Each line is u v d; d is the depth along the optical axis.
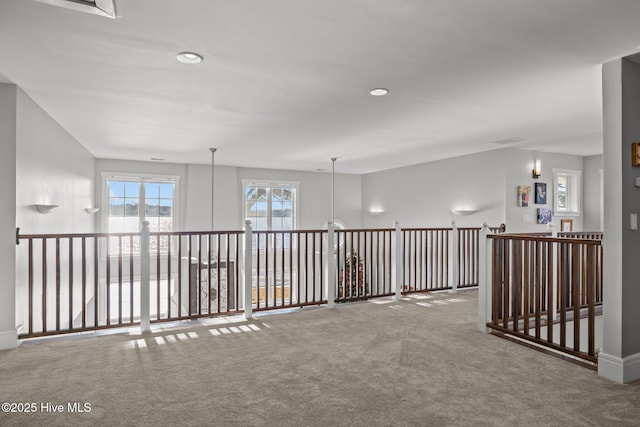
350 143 6.09
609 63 2.82
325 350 3.27
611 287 2.74
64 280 4.99
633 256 2.76
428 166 8.20
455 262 5.95
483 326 3.81
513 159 6.63
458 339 3.58
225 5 2.07
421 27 2.33
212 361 3.01
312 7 2.10
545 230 6.97
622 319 2.68
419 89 3.48
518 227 6.65
